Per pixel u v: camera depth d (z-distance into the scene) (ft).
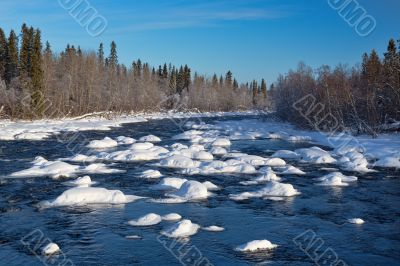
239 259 37.50
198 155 94.17
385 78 157.38
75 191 56.13
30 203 54.75
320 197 59.57
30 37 201.87
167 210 52.37
